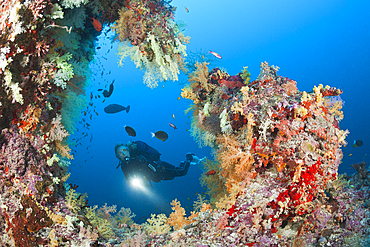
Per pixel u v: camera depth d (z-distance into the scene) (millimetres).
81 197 2701
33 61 2156
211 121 2549
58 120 2324
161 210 7258
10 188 2152
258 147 2070
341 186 2297
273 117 2014
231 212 2113
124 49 2760
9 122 2193
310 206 2104
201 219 2270
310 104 2006
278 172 2029
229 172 2248
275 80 2264
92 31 3117
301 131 1979
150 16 2676
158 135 3650
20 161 2121
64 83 2252
